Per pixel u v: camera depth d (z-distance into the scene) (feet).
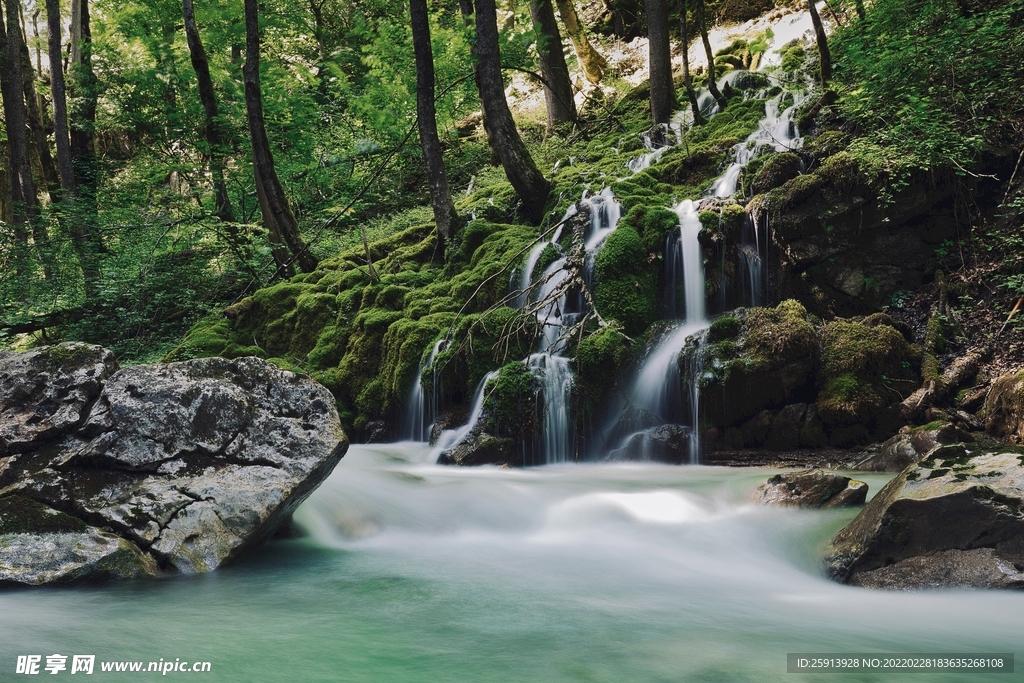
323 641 12.18
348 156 64.54
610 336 31.53
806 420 28.55
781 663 11.29
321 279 44.83
